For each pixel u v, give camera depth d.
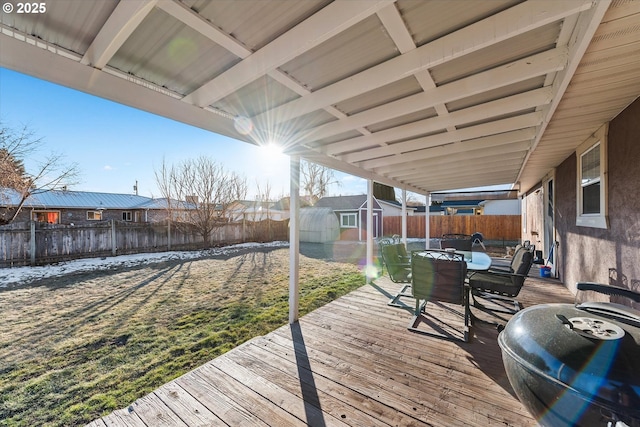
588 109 2.33
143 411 1.81
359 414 1.76
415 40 1.53
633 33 1.30
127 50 1.55
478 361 2.35
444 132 3.13
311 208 15.53
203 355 2.81
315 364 2.33
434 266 2.98
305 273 6.74
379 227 16.77
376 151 3.67
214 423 1.70
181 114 2.08
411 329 2.98
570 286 4.29
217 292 5.11
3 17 1.26
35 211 13.41
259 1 1.22
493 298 3.96
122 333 3.34
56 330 3.44
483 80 1.89
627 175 2.34
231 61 1.67
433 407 1.81
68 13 1.25
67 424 1.89
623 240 2.45
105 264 7.80
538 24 1.27
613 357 1.06
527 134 3.13
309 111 2.20
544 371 1.17
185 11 1.24
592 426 1.05
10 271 6.74
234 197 12.70
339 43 1.56
